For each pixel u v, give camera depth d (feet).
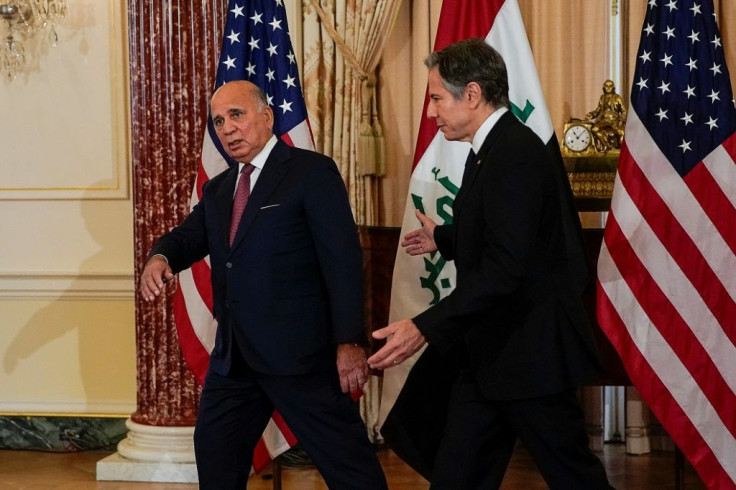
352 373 10.75
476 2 13.33
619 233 12.40
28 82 17.40
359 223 17.49
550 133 12.92
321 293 11.04
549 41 17.30
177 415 15.65
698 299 12.28
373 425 17.89
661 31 12.64
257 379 11.06
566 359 9.27
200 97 15.16
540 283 9.29
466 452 9.53
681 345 12.32
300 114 13.84
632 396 17.30
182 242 11.50
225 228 11.13
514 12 13.23
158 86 15.24
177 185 15.29
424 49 17.52
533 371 9.17
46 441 17.53
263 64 13.89
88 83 17.29
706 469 12.34
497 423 9.62
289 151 11.15
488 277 8.77
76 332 17.52
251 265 10.81
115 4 17.13
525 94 13.08
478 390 9.58
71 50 17.29
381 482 11.15
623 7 17.16
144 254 15.53
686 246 12.30
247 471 11.53
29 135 17.46
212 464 11.18
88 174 17.37
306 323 10.88
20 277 17.46
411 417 11.08
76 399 17.58
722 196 12.28
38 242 17.51
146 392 15.81
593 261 13.17
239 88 11.05
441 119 9.66
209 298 14.05
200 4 15.08
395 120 17.97
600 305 12.44
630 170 12.45
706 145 12.35
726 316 12.26
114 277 17.33
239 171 11.47
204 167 13.91
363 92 17.47
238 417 11.19
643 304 12.36
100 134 17.30
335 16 17.28
